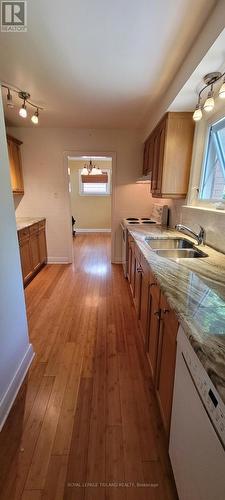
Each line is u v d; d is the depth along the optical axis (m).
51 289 3.07
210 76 1.50
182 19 1.29
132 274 2.62
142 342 2.00
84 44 1.54
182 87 1.70
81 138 3.60
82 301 2.73
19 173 3.57
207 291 1.05
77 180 6.77
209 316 0.83
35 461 1.11
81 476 1.06
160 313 1.25
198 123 2.07
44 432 1.24
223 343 0.69
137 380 1.59
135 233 2.46
